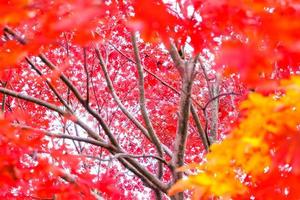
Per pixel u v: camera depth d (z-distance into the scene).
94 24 2.63
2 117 3.11
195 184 2.56
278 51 2.21
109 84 5.07
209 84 5.55
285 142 2.36
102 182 3.62
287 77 3.04
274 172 2.59
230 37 2.87
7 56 2.75
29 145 3.30
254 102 2.27
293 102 2.18
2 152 3.13
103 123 4.47
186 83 4.46
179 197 4.57
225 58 2.20
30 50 2.73
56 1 2.38
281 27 2.06
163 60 8.12
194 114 5.02
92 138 4.61
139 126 5.07
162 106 8.60
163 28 2.48
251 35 2.29
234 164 2.54
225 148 2.49
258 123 2.33
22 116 3.57
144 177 4.68
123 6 3.93
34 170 3.26
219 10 2.43
